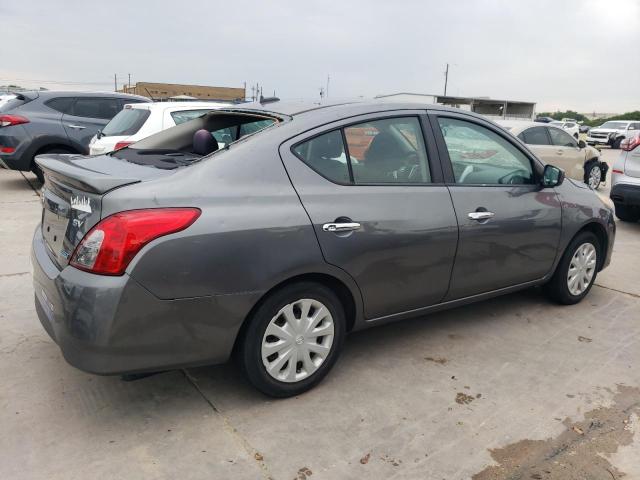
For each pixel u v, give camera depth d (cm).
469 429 273
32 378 306
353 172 306
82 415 274
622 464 250
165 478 232
